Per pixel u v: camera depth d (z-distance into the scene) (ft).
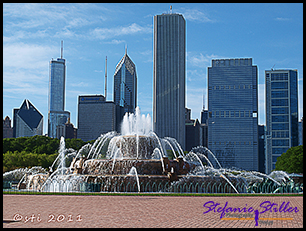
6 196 173.37
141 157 280.10
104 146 597.11
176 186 209.15
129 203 141.69
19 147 605.31
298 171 533.96
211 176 216.54
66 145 617.62
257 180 264.52
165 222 94.94
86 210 118.73
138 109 357.61
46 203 141.28
